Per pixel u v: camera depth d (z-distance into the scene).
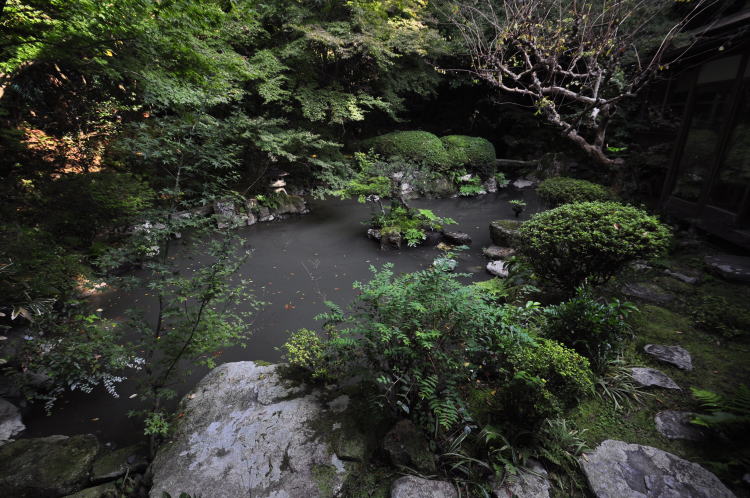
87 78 5.77
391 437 2.56
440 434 2.62
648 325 3.96
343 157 11.30
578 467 2.41
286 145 9.12
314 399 3.06
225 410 3.00
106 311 4.68
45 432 3.01
